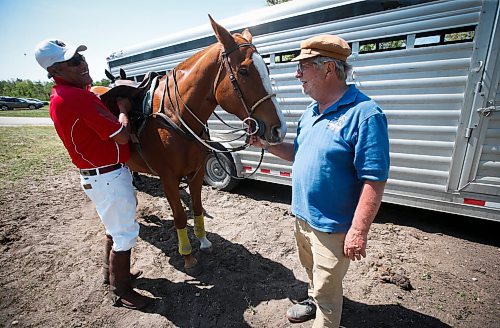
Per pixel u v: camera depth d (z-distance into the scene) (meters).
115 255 2.20
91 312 2.31
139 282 2.64
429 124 2.83
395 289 2.40
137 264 2.91
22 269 2.87
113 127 1.89
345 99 1.41
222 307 2.32
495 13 2.31
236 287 2.54
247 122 2.05
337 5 2.99
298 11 3.26
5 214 4.09
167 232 3.55
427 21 2.57
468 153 2.69
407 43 2.74
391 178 3.19
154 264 2.90
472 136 2.64
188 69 2.40
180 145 2.39
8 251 3.18
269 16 3.50
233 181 4.59
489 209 2.70
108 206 2.08
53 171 6.21
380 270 2.61
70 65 1.80
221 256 2.98
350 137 1.36
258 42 3.69
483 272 2.56
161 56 4.86
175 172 2.51
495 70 2.42
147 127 2.50
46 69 1.81
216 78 2.15
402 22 2.69
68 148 1.97
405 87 2.86
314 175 1.50
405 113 2.92
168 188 2.55
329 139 1.43
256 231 3.46
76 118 1.81
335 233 1.53
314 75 1.45
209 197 4.57
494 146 2.57
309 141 1.56
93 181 2.04
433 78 2.71
